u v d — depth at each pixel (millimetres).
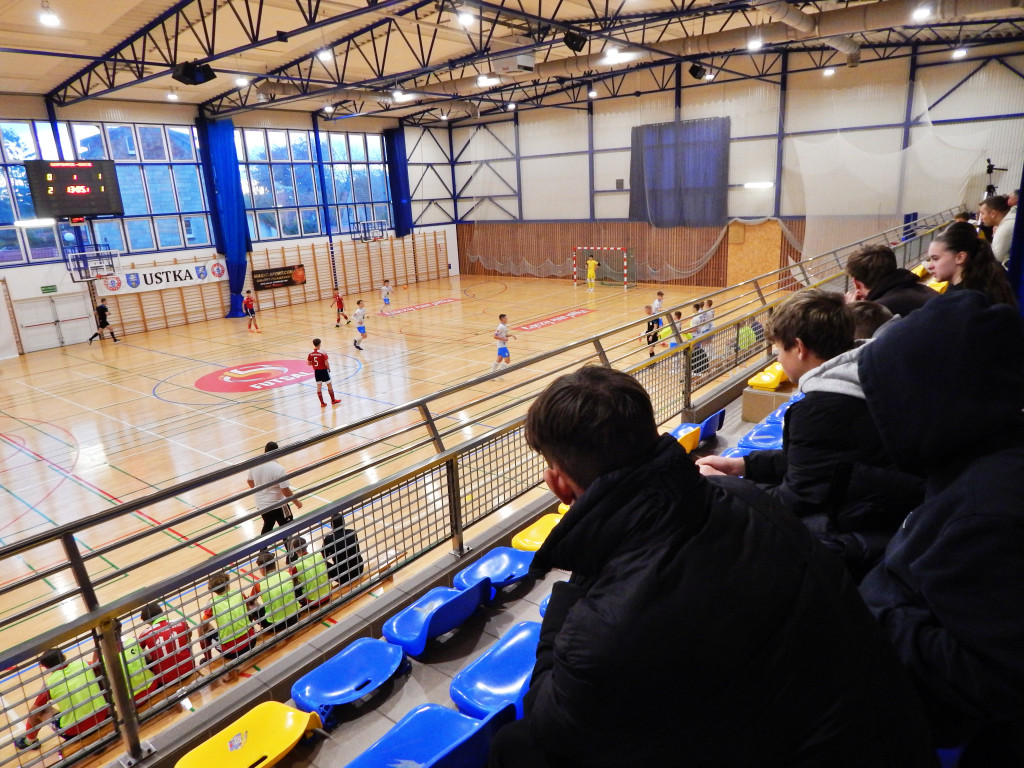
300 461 10773
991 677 944
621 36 18797
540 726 1031
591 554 1035
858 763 931
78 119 21188
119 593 7379
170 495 2816
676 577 935
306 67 20375
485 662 2725
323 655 3211
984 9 12703
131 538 2703
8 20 13102
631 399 1055
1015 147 19094
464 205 33500
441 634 3277
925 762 979
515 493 4531
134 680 3473
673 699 920
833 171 22125
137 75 16922
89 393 15438
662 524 976
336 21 12625
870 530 1604
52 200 19516
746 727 931
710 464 2184
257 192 26469
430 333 20438
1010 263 2914
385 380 15289
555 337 19016
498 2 14867
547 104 28688
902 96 20766
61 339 21219
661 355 5855
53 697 3586
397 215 31469
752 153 24141
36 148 20516
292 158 27328
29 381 16922
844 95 21797
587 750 1000
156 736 2803
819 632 949
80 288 21469
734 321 7062
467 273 34562
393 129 30266
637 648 903
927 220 19203
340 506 3395
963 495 1002
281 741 2588
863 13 14008
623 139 27234
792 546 1009
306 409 13500
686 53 17172
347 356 17906
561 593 1169
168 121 23312
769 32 15586
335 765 2609
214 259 25000
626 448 1033
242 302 25719
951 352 1039
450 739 2301
